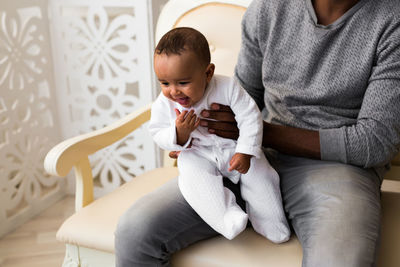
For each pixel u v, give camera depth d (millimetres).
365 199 979
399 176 1354
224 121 1028
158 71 920
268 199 1034
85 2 1961
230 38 1458
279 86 1205
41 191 2209
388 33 1052
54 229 1963
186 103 967
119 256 1009
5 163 1877
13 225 1959
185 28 942
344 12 1110
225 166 1046
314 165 1112
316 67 1148
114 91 2205
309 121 1163
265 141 1137
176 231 1011
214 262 991
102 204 1216
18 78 1912
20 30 1897
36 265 1721
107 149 2131
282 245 1021
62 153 1147
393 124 1040
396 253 1003
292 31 1171
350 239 883
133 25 1930
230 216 974
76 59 2061
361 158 1062
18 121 1934
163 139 1005
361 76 1093
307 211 1015
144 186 1312
